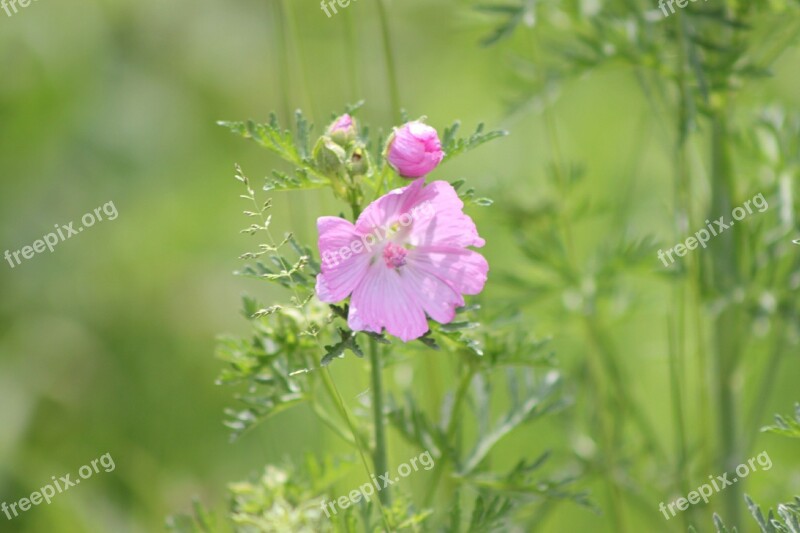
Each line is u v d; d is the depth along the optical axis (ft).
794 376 29.94
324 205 24.93
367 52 32.81
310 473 20.33
